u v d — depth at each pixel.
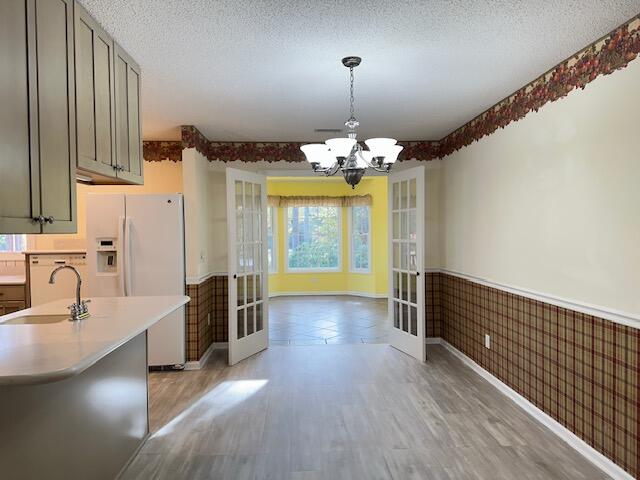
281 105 3.64
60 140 1.81
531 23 2.24
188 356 4.36
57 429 1.95
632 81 2.21
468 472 2.43
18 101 1.55
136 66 2.69
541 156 3.02
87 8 2.03
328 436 2.88
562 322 2.80
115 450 2.43
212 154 5.04
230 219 4.44
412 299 4.73
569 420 2.74
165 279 4.21
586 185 2.56
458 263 4.61
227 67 2.79
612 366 2.37
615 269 2.34
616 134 2.32
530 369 3.20
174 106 3.64
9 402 1.69
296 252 9.41
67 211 1.86
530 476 2.38
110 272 4.25
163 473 2.47
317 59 2.67
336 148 2.60
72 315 2.37
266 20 2.17
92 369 2.21
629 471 2.25
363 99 3.49
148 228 4.20
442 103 3.64
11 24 1.51
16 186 1.53
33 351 1.71
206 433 2.95
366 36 2.37
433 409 3.30
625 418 2.28
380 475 2.41
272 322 6.60
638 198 2.19
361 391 3.69
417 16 2.15
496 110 3.67
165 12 2.07
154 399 3.55
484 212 3.93
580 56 2.60
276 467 2.51
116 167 2.37
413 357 4.66
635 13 2.14
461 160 4.47
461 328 4.55
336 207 9.34
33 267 4.46
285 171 5.09
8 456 1.68
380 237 8.80
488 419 3.11
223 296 5.12
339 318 6.89
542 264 3.02
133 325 2.19
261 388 3.78
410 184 4.73
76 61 1.95
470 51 2.58
